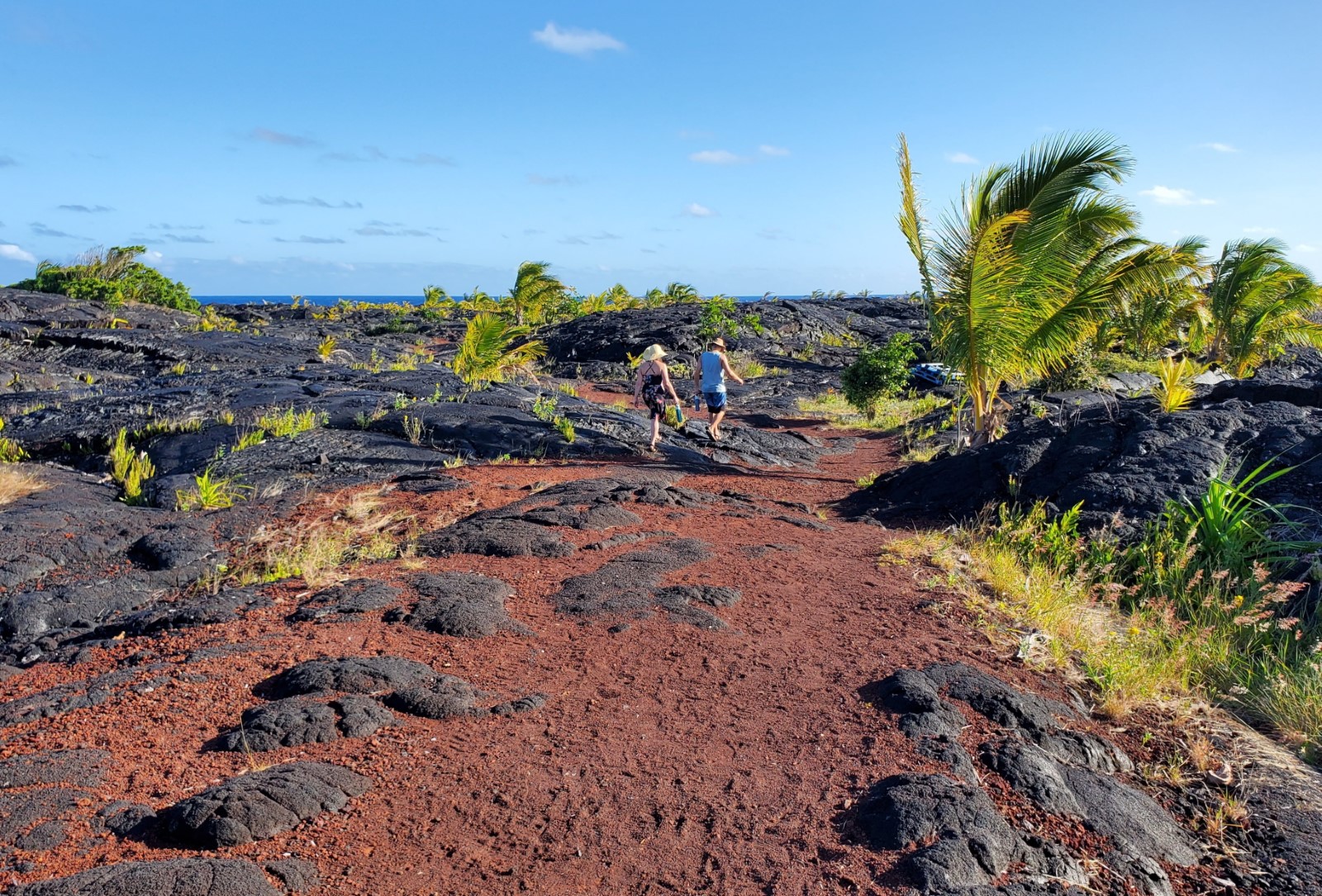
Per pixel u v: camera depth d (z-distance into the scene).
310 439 11.14
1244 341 24.36
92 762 3.46
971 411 16.80
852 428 20.97
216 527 7.84
